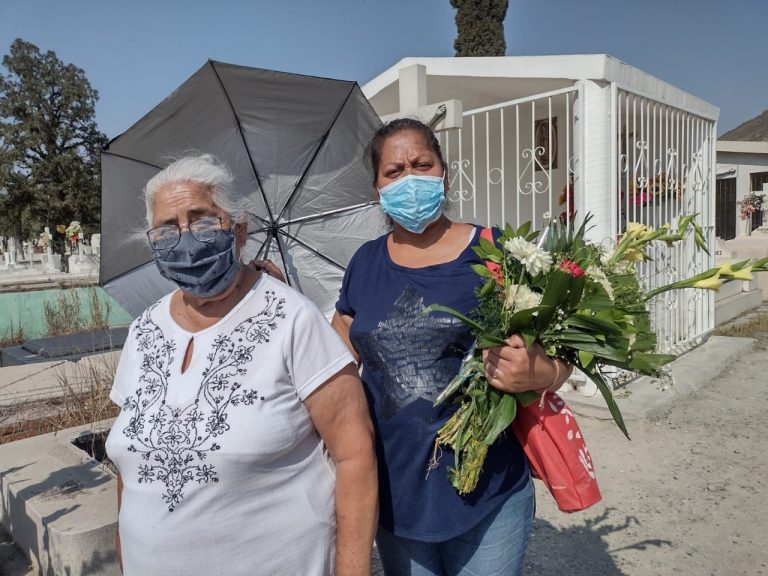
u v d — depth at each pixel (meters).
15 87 40.06
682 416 4.73
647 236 1.80
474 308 1.63
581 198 4.76
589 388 4.85
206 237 1.48
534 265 1.49
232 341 1.48
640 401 4.79
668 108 5.65
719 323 8.63
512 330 1.51
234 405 1.41
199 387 1.44
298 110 3.14
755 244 11.59
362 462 1.49
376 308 1.73
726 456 3.99
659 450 4.12
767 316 9.08
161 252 1.50
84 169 40.66
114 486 3.00
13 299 10.37
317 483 1.53
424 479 1.63
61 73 40.88
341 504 1.50
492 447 1.65
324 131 3.26
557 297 1.46
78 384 4.74
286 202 3.31
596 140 4.69
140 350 1.60
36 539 2.81
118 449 1.50
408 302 1.68
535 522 3.30
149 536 1.43
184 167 1.57
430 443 1.61
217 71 2.89
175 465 1.41
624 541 3.06
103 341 7.07
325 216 3.41
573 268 1.48
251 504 1.43
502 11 11.48
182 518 1.41
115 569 2.64
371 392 1.72
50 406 4.63
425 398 1.62
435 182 1.75
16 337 10.02
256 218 3.24
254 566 1.43
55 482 3.08
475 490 1.61
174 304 1.66
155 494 1.43
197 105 2.95
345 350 1.54
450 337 1.62
